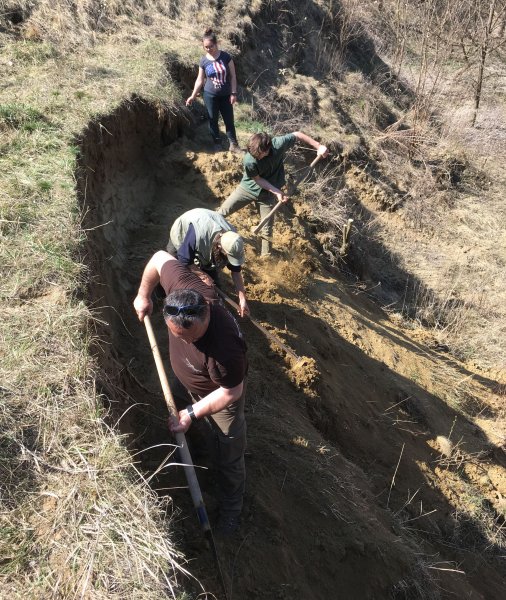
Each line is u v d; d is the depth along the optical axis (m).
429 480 5.96
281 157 6.07
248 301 6.11
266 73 11.80
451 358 8.67
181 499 3.49
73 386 3.14
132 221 6.80
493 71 16.47
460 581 4.90
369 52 15.55
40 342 3.33
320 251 8.93
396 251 11.05
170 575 2.49
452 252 11.31
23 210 4.34
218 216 4.37
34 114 5.80
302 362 5.52
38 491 2.67
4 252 3.94
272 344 5.62
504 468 6.88
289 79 12.12
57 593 2.33
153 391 4.33
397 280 10.45
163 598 2.33
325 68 13.56
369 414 6.24
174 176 8.10
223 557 3.36
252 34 11.70
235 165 8.39
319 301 7.22
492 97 15.70
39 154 5.20
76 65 7.71
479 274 10.74
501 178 13.43
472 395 7.86
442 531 5.53
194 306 2.71
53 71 7.26
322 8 14.36
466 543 5.60
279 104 11.38
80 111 6.20
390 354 7.51
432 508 5.66
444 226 11.83
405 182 12.31
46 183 4.72
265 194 6.33
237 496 3.49
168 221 7.07
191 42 10.20
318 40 13.79
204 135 9.11
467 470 6.52
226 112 8.65
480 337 9.30
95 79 7.49
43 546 2.47
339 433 5.56
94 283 4.28
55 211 4.40
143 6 10.34
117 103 6.78
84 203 4.74
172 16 10.66
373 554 4.07
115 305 5.00
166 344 4.91
